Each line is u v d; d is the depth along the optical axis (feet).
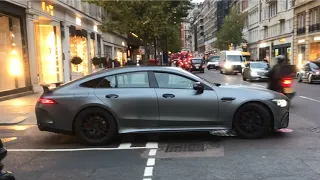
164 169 16.84
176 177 15.67
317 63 75.92
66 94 21.95
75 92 21.99
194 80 22.30
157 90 21.85
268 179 15.16
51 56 66.49
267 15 193.67
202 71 136.77
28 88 54.80
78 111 21.65
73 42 79.51
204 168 16.83
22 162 18.66
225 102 21.77
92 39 96.84
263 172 16.06
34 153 20.44
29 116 33.19
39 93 55.88
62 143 22.77
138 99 21.59
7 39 49.67
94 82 22.31
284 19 163.84
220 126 21.98
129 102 21.59
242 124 22.36
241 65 117.29
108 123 21.72
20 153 20.49
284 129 25.20
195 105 21.65
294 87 63.93
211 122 21.84
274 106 22.20
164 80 22.25
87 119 21.86
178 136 23.72
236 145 21.01
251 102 22.18
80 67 84.53
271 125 22.57
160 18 65.51
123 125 21.70
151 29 66.23
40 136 25.11
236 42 233.76
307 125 26.73
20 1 52.03
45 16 61.52
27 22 55.16
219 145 21.12
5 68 48.44
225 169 16.61
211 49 469.98
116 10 65.10
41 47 65.31
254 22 228.22
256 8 220.23
